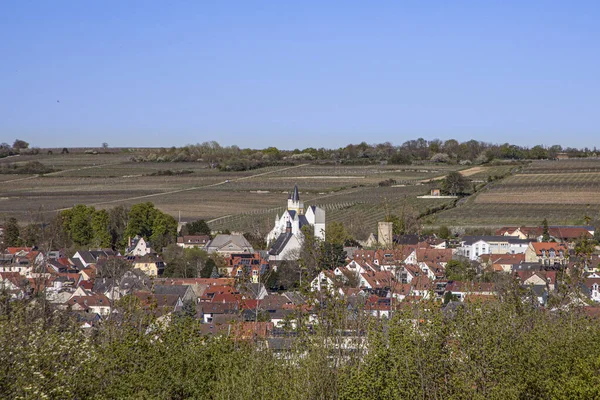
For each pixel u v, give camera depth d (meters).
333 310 39.06
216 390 40.16
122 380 39.72
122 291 84.12
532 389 37.09
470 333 37.06
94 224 184.88
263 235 195.88
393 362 36.84
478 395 34.91
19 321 38.09
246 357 42.31
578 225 186.00
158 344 42.03
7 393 34.00
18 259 111.19
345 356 38.41
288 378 38.62
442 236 174.38
